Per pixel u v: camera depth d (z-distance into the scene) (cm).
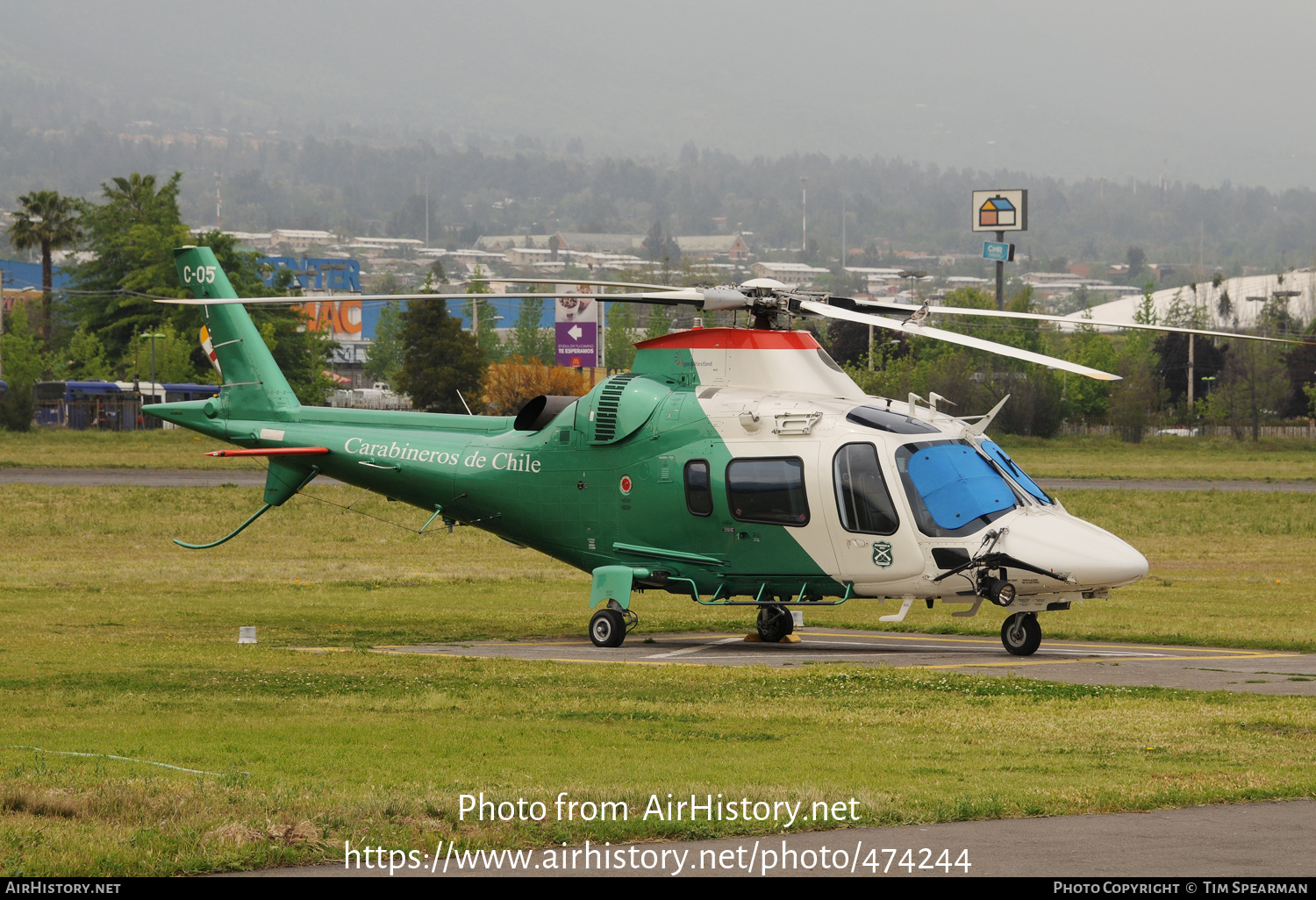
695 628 6756
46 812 2653
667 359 6328
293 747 3438
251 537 12794
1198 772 3102
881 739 3597
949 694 4338
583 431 6366
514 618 7225
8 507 14312
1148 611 7288
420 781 3000
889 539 5591
